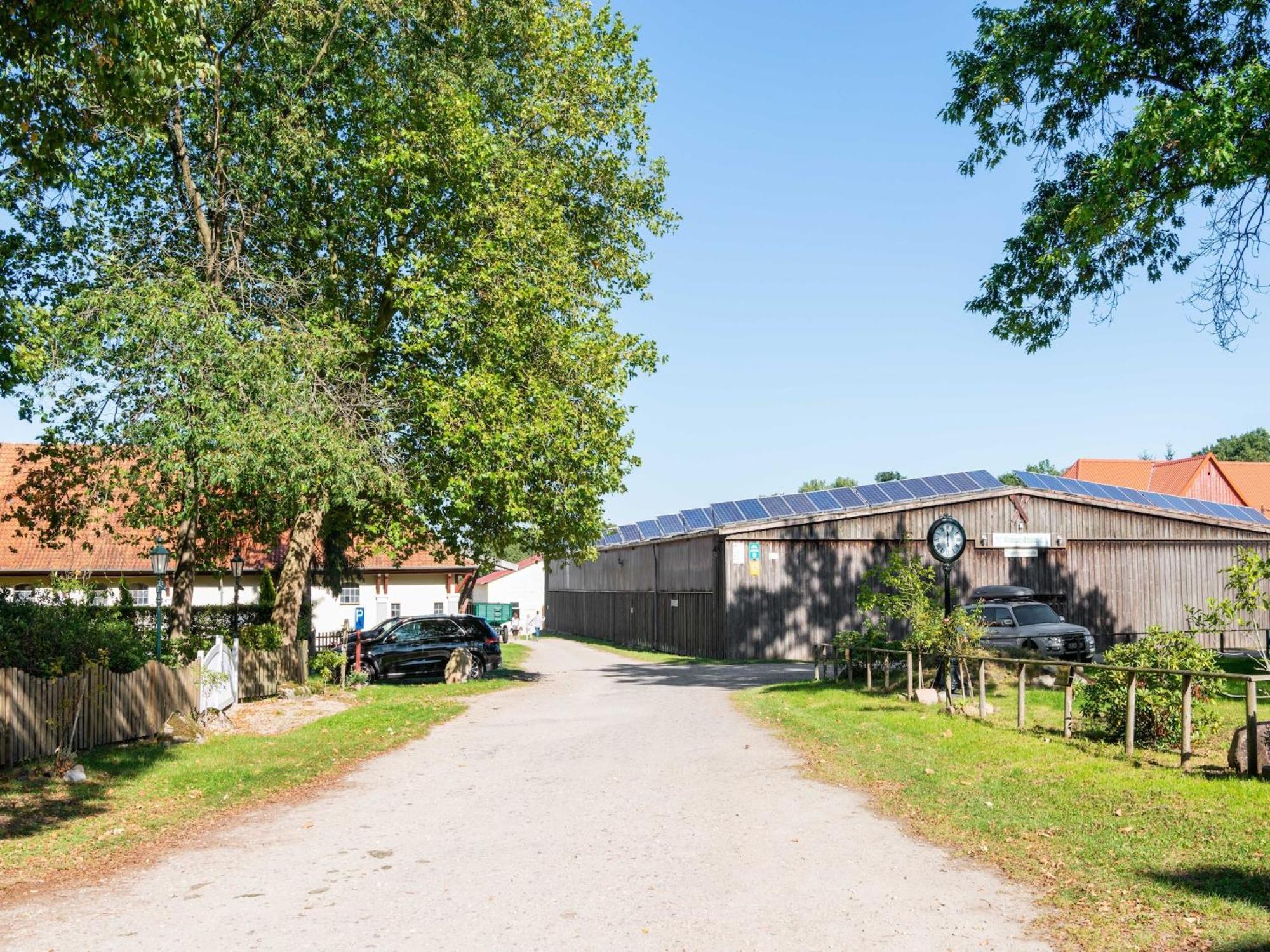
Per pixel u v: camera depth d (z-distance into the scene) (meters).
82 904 6.50
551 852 7.72
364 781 11.49
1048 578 36.03
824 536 35.03
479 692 23.34
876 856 7.35
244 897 6.62
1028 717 14.02
